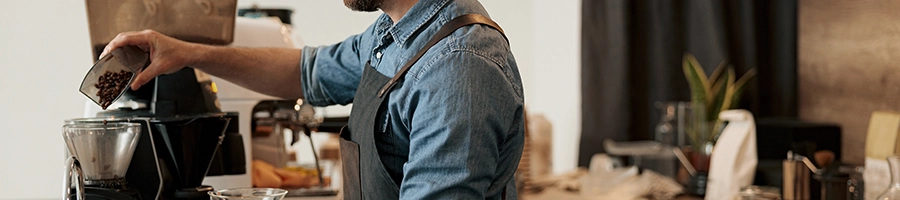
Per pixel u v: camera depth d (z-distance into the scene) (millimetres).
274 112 2064
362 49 1613
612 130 3701
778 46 3432
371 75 1372
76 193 1208
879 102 2389
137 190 1396
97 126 1293
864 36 2477
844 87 2623
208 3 1701
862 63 2494
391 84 1275
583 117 3791
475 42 1218
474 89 1171
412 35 1313
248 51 1688
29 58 3553
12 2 3527
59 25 3562
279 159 2314
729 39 3471
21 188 3578
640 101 3715
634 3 3691
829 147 2402
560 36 4188
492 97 1184
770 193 2084
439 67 1194
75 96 3592
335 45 1721
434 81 1189
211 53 1604
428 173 1175
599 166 2643
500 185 1277
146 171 1422
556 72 4219
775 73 3443
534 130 2930
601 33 3730
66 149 1394
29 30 3547
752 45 3430
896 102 2285
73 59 3580
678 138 2875
